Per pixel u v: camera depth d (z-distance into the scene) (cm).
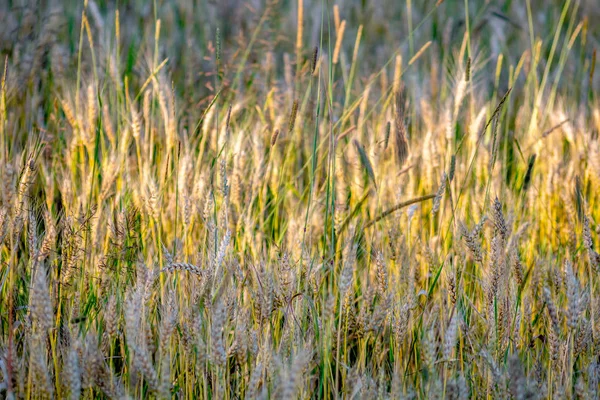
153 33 902
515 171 644
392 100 673
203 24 1005
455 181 575
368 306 382
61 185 515
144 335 349
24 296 431
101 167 546
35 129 597
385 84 665
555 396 349
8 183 371
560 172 593
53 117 622
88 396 357
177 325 384
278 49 980
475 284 472
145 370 312
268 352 357
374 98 760
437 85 743
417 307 445
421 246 482
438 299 446
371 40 1111
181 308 399
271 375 352
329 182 445
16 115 625
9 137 592
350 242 427
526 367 416
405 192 561
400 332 382
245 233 485
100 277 413
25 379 349
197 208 488
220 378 354
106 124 554
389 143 573
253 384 320
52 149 600
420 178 607
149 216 489
